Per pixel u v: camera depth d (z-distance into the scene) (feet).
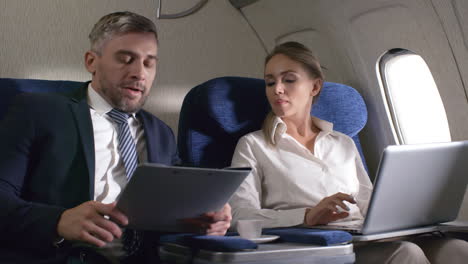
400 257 5.66
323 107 8.00
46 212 4.69
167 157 6.02
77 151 5.30
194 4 9.03
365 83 8.89
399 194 5.56
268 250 4.45
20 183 5.11
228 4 9.37
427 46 7.78
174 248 4.90
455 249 6.11
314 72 7.15
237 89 7.36
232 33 9.45
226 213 5.19
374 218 5.44
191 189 4.39
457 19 7.15
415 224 6.03
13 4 7.74
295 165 6.90
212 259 4.34
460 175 6.24
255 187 6.77
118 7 8.45
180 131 7.27
